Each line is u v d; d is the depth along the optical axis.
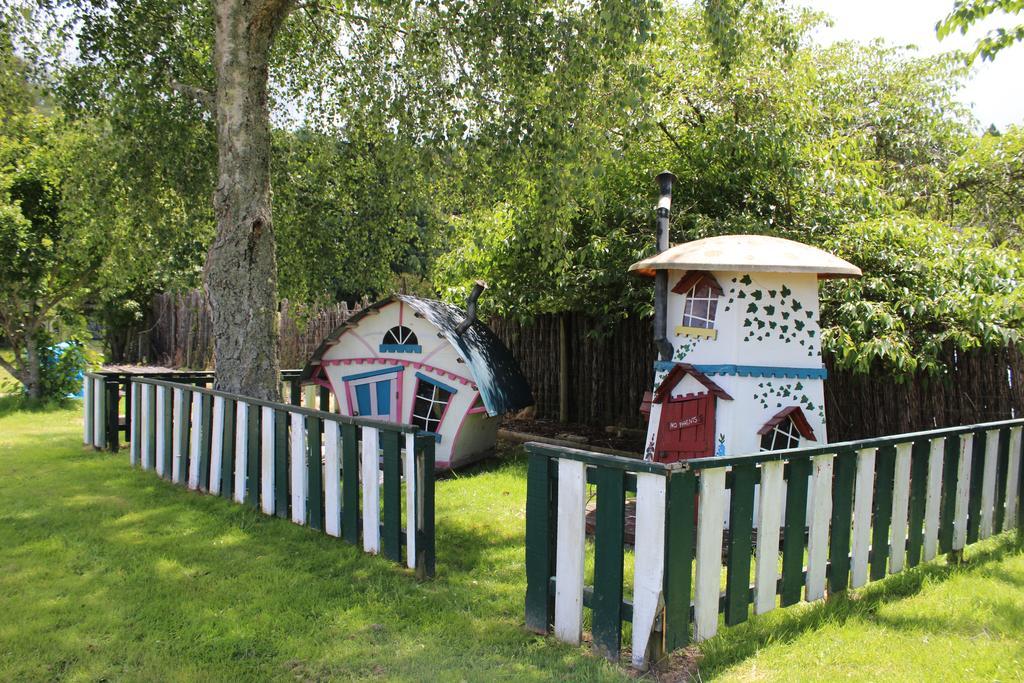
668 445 5.47
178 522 5.59
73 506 6.00
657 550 3.19
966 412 6.68
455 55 6.88
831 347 6.22
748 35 7.57
